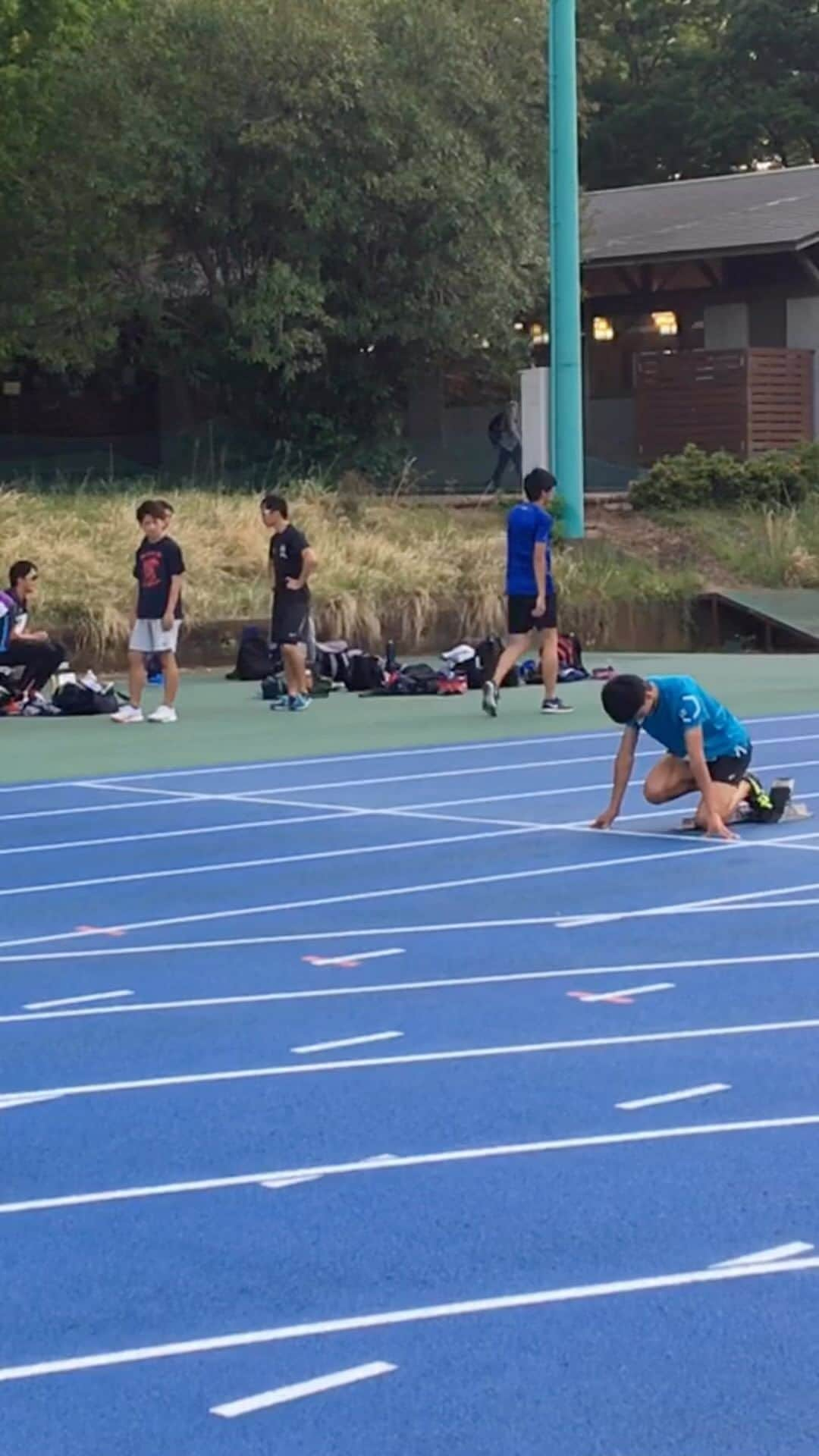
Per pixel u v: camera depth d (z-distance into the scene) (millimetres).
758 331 40625
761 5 55594
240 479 33000
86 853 12945
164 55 32188
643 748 17672
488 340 35250
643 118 57312
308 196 32531
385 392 35156
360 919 10875
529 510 19859
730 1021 8633
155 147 32031
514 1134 6996
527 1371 5020
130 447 33625
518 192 33750
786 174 45031
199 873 12258
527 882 11852
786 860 12430
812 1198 6305
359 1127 7102
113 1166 6688
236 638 25891
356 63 32031
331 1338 5234
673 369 38094
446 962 9836
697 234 40312
